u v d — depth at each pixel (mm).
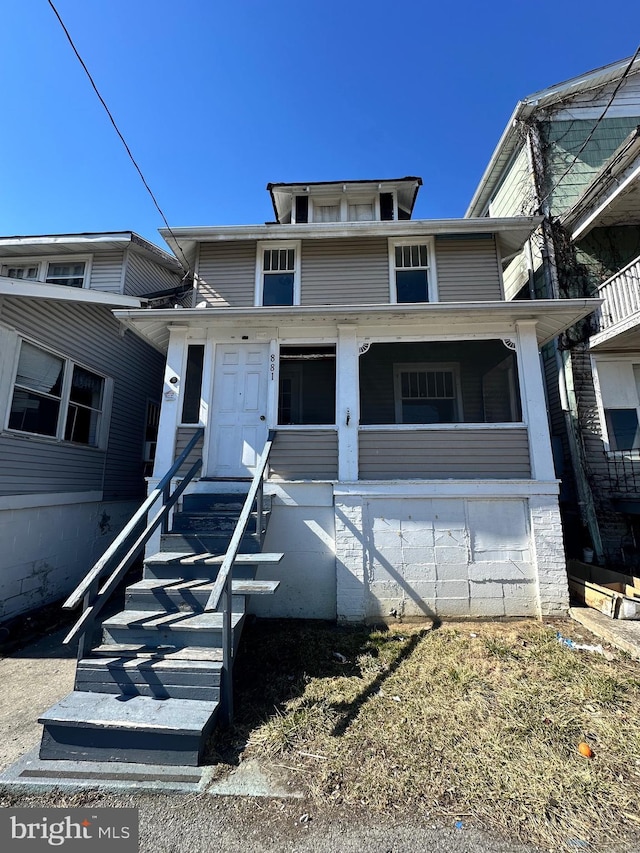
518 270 9508
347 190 8273
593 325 7605
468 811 2205
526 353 5832
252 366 6207
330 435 5859
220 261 7441
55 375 6988
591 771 2492
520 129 8977
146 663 3098
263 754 2689
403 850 1985
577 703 3238
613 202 7160
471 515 5480
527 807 2225
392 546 5418
